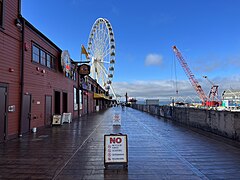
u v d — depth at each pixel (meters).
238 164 5.85
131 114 29.88
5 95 9.57
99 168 5.54
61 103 18.06
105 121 18.97
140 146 8.22
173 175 5.00
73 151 7.44
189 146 8.20
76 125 15.73
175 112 18.88
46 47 14.79
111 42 43.22
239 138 8.53
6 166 5.72
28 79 11.88
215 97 80.19
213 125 11.07
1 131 9.17
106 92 47.03
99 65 45.50
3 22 9.45
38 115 13.23
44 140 9.61
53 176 4.96
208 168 5.51
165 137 10.29
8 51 9.88
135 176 4.95
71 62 21.58
